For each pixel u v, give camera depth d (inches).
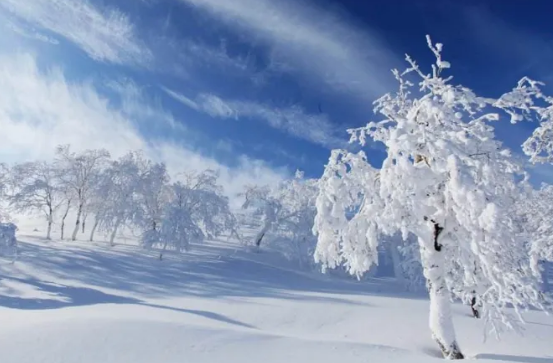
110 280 1375.5
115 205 1967.3
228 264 1765.5
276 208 2058.3
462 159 428.1
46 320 380.2
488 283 465.4
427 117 485.4
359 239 520.4
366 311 893.2
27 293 1120.2
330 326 815.7
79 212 2086.6
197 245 2145.7
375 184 526.9
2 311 525.7
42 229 2684.5
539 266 489.4
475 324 719.1
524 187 463.2
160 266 1628.9
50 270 1432.1
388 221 469.1
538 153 621.6
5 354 285.3
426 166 461.7
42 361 279.0
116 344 311.6
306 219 2007.9
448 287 479.5
